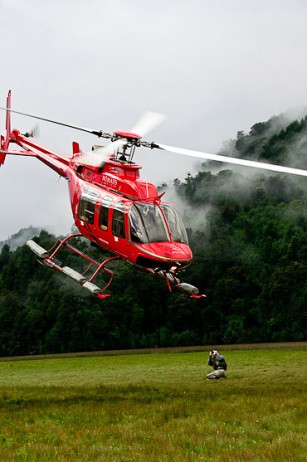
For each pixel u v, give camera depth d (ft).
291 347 146.72
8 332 335.67
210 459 34.63
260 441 39.29
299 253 361.30
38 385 84.94
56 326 312.71
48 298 335.47
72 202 66.33
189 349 178.70
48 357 201.05
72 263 364.58
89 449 39.01
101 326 310.86
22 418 54.39
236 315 334.65
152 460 35.12
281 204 488.85
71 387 77.87
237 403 56.44
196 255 384.27
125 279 337.31
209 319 333.83
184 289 59.31
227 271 363.56
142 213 57.31
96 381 86.63
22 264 386.11
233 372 85.46
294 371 83.25
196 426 45.06
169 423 47.11
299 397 58.49
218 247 390.83
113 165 61.67
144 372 92.02
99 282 342.03
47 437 44.32
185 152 53.78
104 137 59.31
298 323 308.60
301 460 33.19
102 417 52.65
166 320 332.39
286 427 43.27
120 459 35.86
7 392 74.02
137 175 61.46
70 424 49.52
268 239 399.85
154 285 336.49
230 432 42.06
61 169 71.82
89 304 326.65
